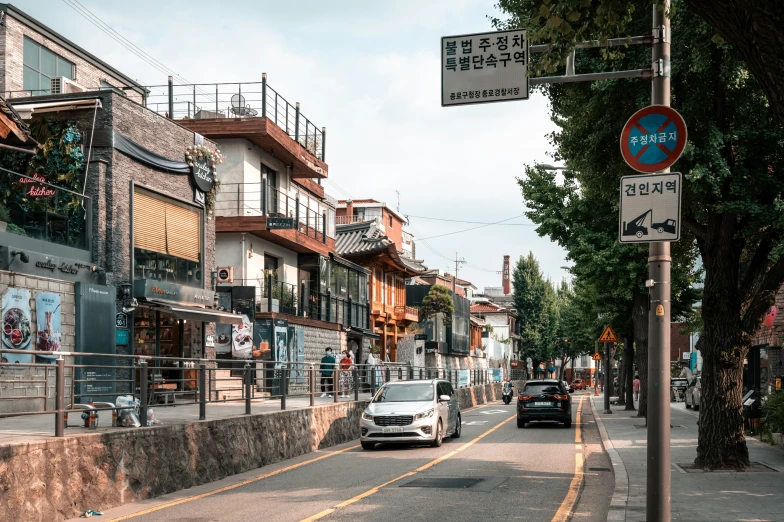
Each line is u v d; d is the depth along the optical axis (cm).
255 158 3216
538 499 1112
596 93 1386
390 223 6988
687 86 1345
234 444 1468
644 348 2883
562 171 2469
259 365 2914
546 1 739
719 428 1351
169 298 2152
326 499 1121
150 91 3272
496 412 3894
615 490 1137
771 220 1280
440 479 1319
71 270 1795
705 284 1388
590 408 4338
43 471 941
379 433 1903
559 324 9150
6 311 1565
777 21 544
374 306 4903
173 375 2270
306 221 3762
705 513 944
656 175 763
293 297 3362
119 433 1114
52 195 1850
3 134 1305
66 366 1035
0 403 1523
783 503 1015
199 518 980
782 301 2294
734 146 1378
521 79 857
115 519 976
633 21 1302
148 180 2138
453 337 6331
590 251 2450
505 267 12431
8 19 2447
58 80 2636
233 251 3092
